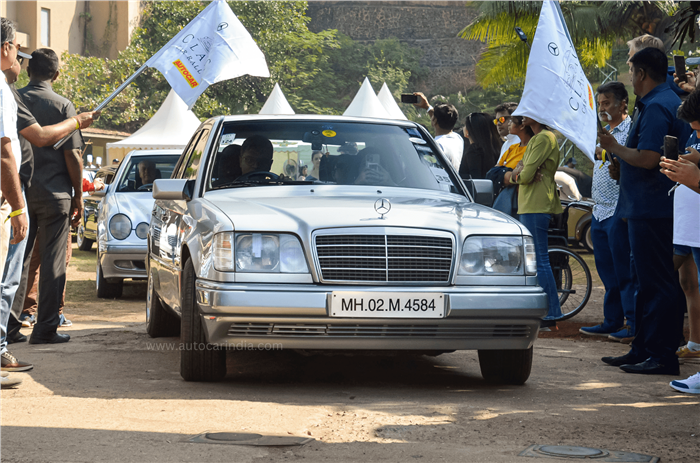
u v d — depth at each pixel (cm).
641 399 437
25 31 4009
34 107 592
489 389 464
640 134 506
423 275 433
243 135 548
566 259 799
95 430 350
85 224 1530
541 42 496
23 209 450
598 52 2402
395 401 421
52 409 388
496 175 710
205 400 410
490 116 824
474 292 430
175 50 630
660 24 2047
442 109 812
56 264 605
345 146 553
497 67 2419
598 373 517
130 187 978
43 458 308
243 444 330
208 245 435
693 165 402
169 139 1897
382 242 430
